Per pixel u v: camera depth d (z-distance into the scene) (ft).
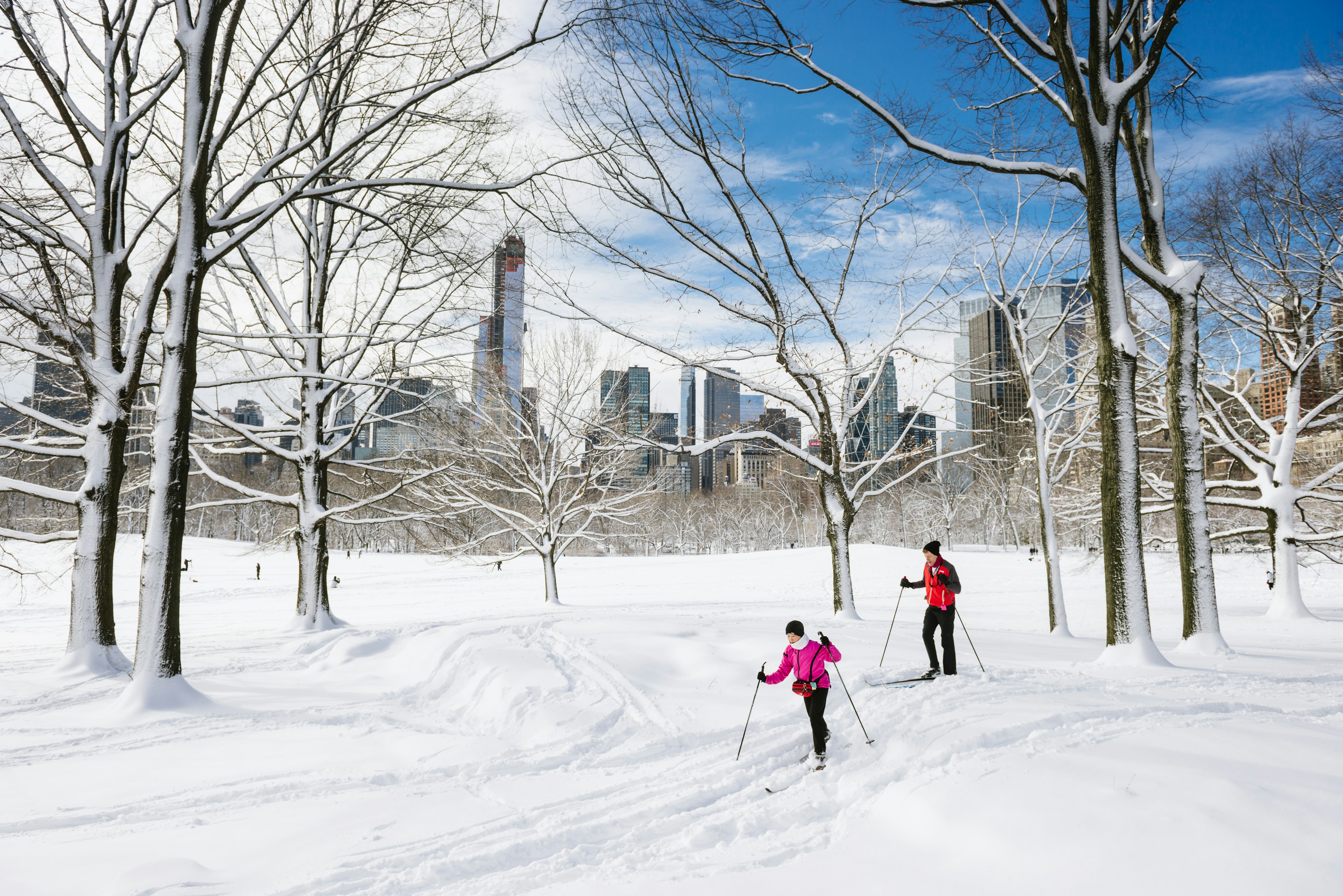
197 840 17.17
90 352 41.73
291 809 19.19
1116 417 35.24
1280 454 70.49
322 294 63.62
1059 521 93.15
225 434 63.10
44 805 19.89
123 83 41.73
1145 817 14.02
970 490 217.56
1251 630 61.67
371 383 43.37
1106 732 20.13
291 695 34.71
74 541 44.34
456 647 38.40
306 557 63.00
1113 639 34.01
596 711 27.66
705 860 15.40
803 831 16.90
